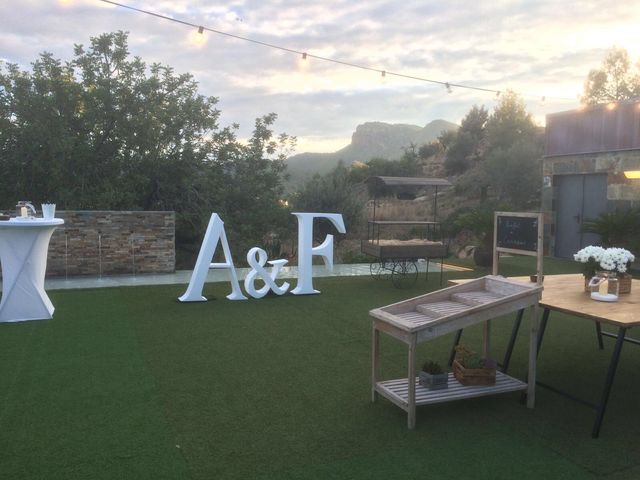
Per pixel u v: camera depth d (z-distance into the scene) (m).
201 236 14.32
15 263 6.09
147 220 9.51
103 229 9.27
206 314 6.64
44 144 12.49
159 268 9.64
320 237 16.95
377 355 3.91
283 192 16.06
